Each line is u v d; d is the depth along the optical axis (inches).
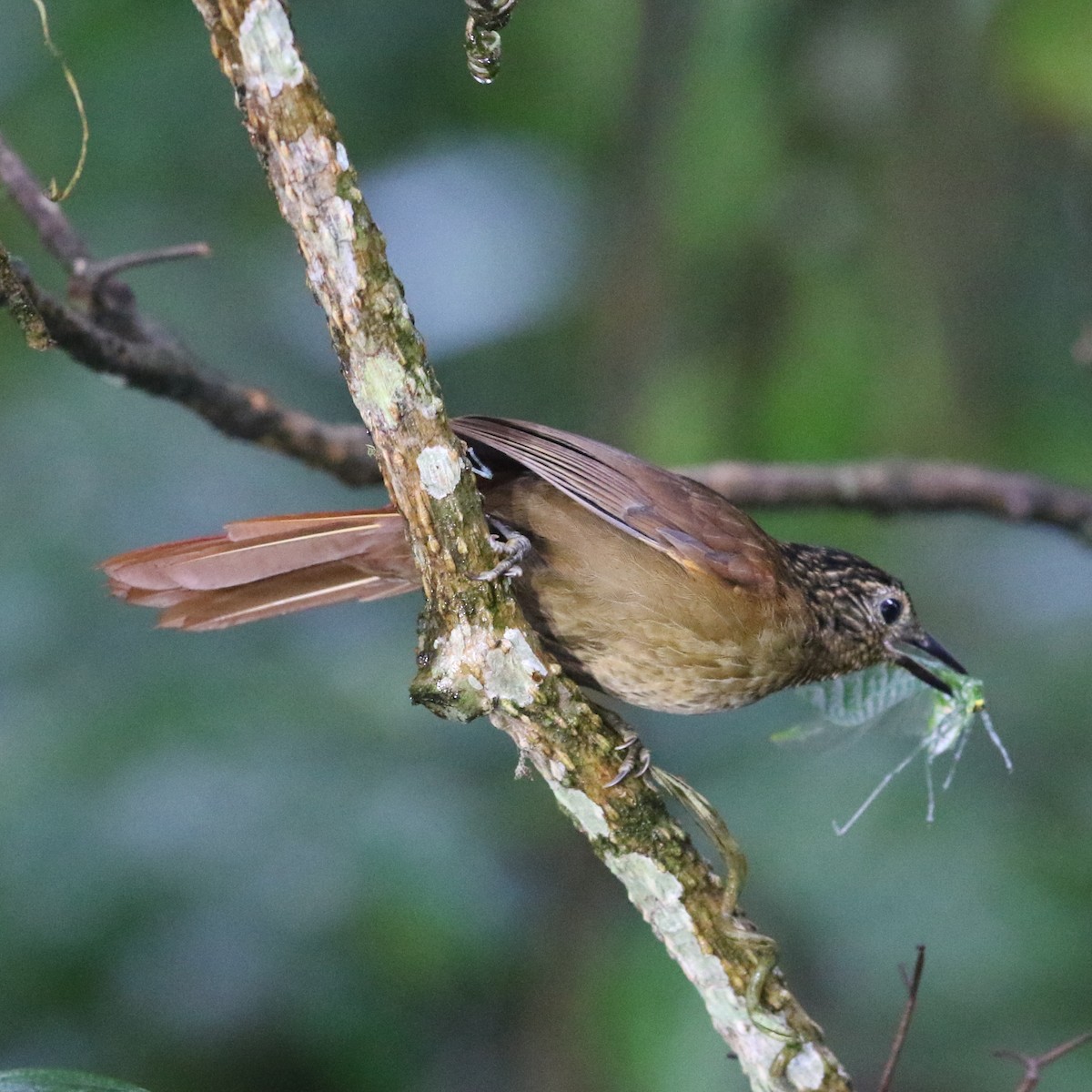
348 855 395.2
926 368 407.8
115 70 500.4
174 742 412.8
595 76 490.3
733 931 254.4
